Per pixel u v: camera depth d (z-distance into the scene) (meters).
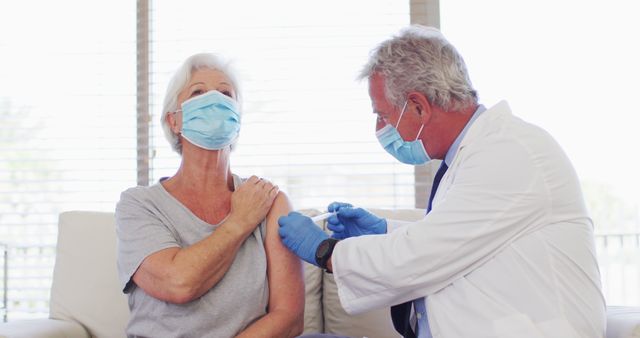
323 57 2.91
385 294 1.56
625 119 3.50
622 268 3.79
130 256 1.75
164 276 1.68
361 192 2.89
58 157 3.03
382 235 1.57
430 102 1.59
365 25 2.91
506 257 1.48
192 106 1.81
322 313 2.30
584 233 1.50
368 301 1.59
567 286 1.45
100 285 2.27
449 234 1.47
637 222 3.99
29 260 3.07
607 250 3.81
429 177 2.86
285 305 1.80
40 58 3.04
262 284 1.80
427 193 2.85
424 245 1.48
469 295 1.48
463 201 1.48
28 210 3.05
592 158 3.53
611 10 3.41
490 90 3.11
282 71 2.91
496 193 1.46
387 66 1.62
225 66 1.92
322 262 1.66
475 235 1.46
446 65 1.60
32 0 3.06
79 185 3.02
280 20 2.94
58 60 3.04
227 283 1.78
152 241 1.74
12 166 3.04
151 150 2.96
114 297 2.25
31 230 3.05
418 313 1.65
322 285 2.30
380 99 1.65
